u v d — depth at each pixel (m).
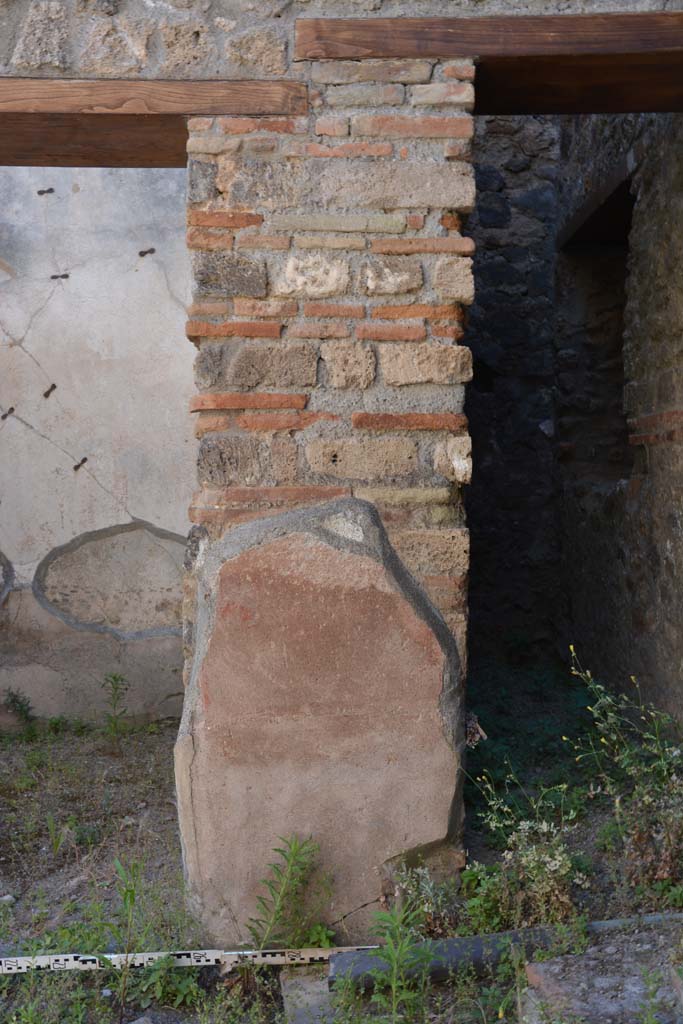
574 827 3.88
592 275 6.84
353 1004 2.77
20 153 4.02
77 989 2.91
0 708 5.55
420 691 3.20
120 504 5.61
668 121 4.73
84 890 3.59
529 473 6.88
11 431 5.57
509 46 3.61
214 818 3.16
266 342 3.60
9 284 5.57
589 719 5.22
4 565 5.57
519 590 6.86
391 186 3.60
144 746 5.26
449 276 3.60
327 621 3.17
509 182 6.91
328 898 3.19
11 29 3.64
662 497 4.82
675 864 3.25
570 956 2.84
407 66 3.62
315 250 3.60
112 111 3.62
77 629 5.60
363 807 3.19
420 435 3.61
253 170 3.61
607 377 6.85
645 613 5.07
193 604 3.58
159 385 5.62
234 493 3.58
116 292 5.60
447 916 3.15
